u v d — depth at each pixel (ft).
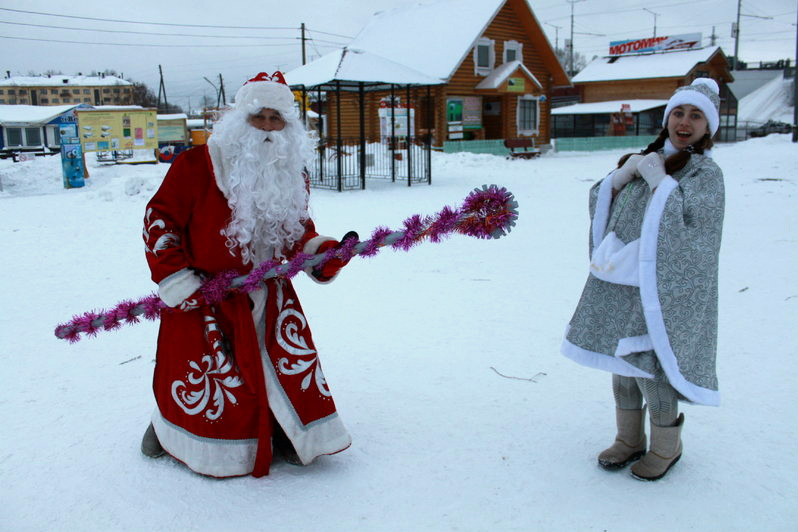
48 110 69.10
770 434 10.43
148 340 15.60
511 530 8.17
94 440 10.67
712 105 8.71
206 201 9.16
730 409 11.30
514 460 9.87
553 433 10.68
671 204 8.37
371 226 31.19
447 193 46.57
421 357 14.06
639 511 8.53
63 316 17.63
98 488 9.25
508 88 86.33
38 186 55.01
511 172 64.34
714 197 8.41
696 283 8.39
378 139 80.59
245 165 9.09
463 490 9.09
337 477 9.46
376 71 48.75
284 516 8.54
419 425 11.03
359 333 15.70
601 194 9.36
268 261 9.22
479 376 13.00
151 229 9.03
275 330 9.47
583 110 122.52
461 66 84.69
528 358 13.89
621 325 8.87
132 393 12.55
